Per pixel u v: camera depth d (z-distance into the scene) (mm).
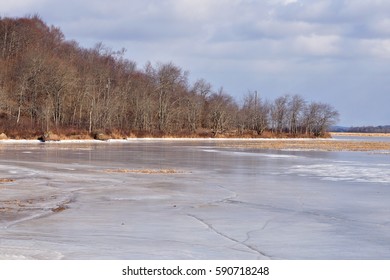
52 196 22000
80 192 23453
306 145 90500
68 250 12602
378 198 22422
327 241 13977
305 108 167125
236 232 15008
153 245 13289
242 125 149750
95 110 107438
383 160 49375
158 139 112562
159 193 23469
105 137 96375
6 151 55094
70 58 136250
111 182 27703
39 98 106188
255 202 20969
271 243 13680
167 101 132500
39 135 87750
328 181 29453
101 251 12562
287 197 22547
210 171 35281
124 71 149625
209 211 18641
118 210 18656
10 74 114750
